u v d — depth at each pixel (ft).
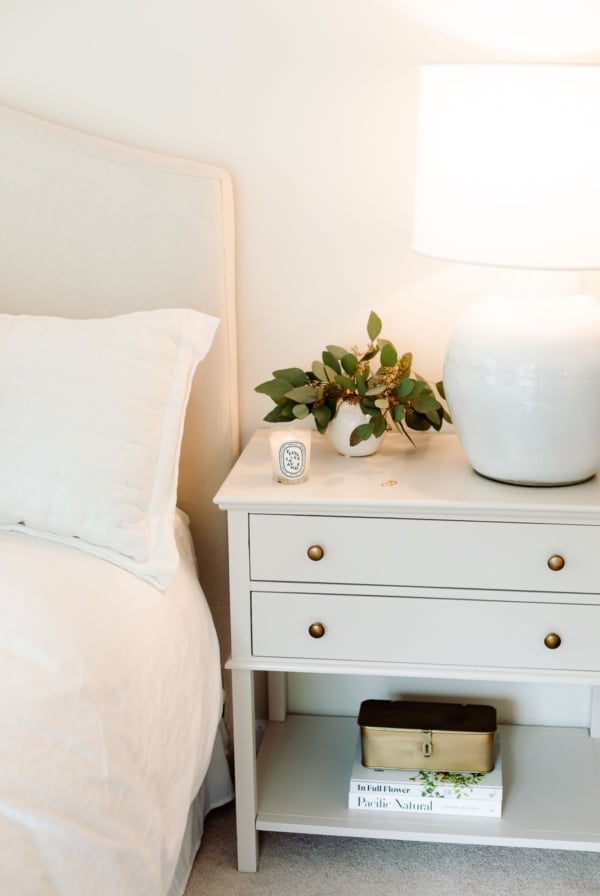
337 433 6.05
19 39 6.26
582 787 6.35
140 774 4.39
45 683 4.05
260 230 6.44
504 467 5.52
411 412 6.07
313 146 6.26
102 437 5.40
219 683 5.68
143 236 6.23
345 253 6.43
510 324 5.26
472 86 4.83
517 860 6.24
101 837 3.90
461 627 5.59
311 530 5.53
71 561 5.10
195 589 5.76
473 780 6.09
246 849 6.13
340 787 6.38
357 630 5.68
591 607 5.47
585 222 4.88
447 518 5.41
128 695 4.47
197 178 6.11
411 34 6.03
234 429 6.64
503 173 4.89
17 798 3.53
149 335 5.74
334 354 6.03
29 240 6.31
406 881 6.06
